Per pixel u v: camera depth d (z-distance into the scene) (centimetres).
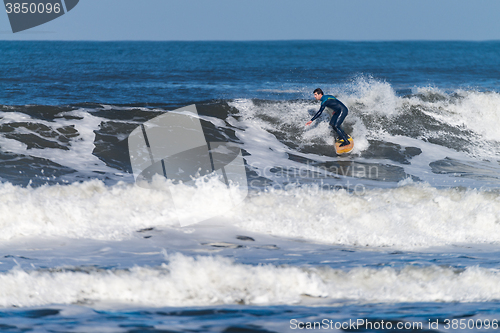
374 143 2305
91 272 824
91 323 621
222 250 1014
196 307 704
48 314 652
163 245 1026
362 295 770
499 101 2652
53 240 1025
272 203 1312
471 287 806
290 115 2403
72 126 2033
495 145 2427
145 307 698
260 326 625
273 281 788
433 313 685
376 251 1068
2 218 1079
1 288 721
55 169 1630
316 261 955
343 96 2634
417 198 1428
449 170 2009
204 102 2464
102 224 1124
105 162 1747
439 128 2495
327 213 1279
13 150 1753
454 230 1251
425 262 973
